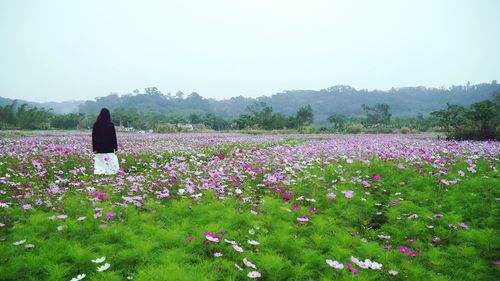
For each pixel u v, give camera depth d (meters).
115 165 8.60
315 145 15.30
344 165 8.55
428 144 14.91
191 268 3.11
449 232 4.34
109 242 3.86
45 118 52.53
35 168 7.79
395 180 6.95
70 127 53.81
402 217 4.82
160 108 168.00
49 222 4.13
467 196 5.53
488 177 6.65
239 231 4.11
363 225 4.91
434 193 6.00
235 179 6.83
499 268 3.54
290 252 3.75
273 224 4.40
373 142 17.56
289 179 6.86
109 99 194.50
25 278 3.08
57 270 2.99
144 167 9.53
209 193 5.64
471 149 11.52
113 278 2.91
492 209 5.04
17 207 4.70
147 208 4.99
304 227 4.37
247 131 43.03
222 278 3.14
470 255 3.68
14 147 12.48
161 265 3.09
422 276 3.29
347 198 5.60
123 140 20.50
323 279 3.07
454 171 7.71
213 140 20.70
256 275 3.04
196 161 9.38
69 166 8.96
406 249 3.70
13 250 3.36
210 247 3.70
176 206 4.95
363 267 3.21
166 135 30.33
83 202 4.98
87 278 3.11
